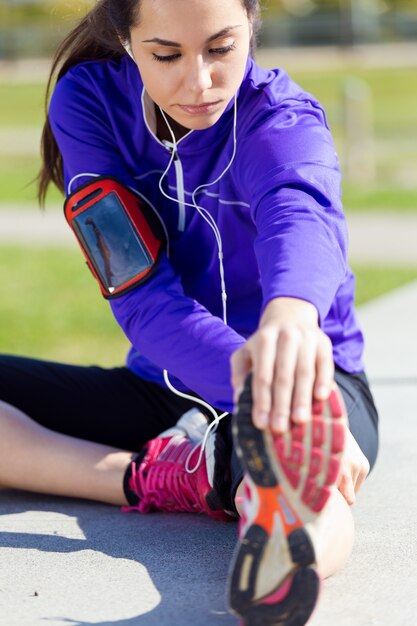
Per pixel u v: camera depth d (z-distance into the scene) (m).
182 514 3.48
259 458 2.20
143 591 2.82
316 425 2.20
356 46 50.12
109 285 3.12
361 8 52.00
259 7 3.03
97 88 3.34
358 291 9.07
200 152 3.18
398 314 7.11
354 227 13.09
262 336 2.18
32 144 22.75
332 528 2.69
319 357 2.20
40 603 2.75
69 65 3.49
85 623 2.61
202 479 3.25
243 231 3.25
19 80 41.38
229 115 3.11
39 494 3.73
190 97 2.78
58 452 3.56
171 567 2.99
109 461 3.53
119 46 3.29
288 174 2.84
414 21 51.59
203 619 2.62
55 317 8.77
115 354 7.52
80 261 11.38
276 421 2.14
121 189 3.23
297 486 2.22
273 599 2.27
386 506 3.54
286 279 2.41
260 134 3.00
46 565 3.03
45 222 14.20
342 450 2.20
